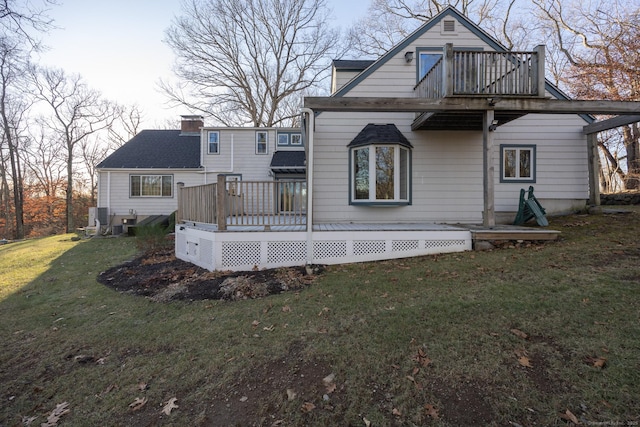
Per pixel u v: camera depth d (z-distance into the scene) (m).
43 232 25.97
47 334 3.83
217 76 22.91
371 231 6.43
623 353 2.51
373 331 3.29
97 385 2.73
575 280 4.07
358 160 8.62
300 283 5.18
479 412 2.10
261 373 2.73
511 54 6.64
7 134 20.00
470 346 2.83
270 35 22.72
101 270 7.05
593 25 15.04
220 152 16.27
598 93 13.79
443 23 8.76
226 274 5.79
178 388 2.62
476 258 5.69
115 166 15.62
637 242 5.55
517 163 8.85
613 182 17.25
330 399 2.33
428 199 8.77
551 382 2.31
